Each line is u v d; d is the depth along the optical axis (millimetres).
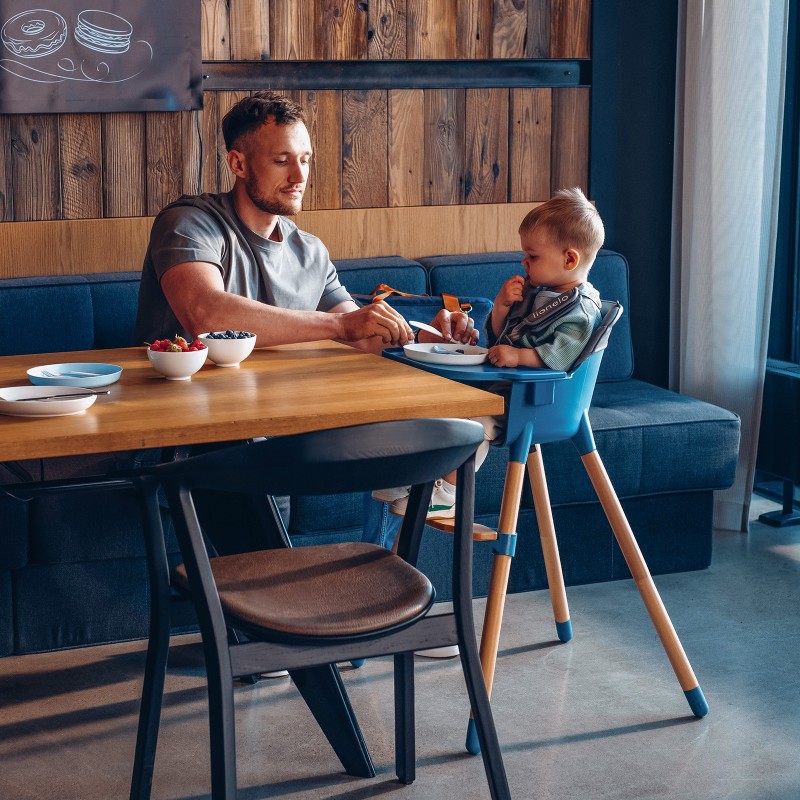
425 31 3488
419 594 1804
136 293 3055
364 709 2381
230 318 2354
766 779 2102
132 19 3160
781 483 3871
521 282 2350
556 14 3617
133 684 2482
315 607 1751
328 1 3369
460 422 1637
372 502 2479
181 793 2062
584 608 2885
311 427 1808
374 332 2328
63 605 2619
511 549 2193
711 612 2857
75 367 2094
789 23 3625
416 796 2059
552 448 2906
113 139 3232
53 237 3201
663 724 2307
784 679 2500
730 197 3398
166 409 1836
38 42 3082
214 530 2350
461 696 2434
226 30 3287
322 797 2055
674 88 3682
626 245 3779
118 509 2588
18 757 2188
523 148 3656
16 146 3139
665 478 3018
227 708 1633
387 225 3537
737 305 3426
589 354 2178
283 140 2514
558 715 2346
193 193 3338
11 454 1649
